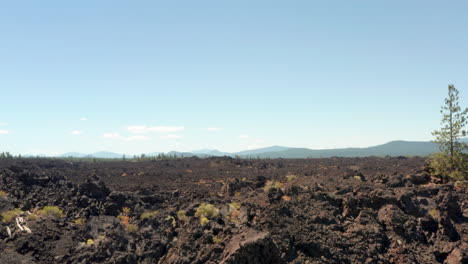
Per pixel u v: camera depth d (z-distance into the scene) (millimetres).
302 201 39500
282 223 33594
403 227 35812
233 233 31000
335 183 47688
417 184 49281
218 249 28578
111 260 31312
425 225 36656
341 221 36688
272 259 27047
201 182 82938
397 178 48188
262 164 132250
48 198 43625
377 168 96500
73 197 44188
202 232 33250
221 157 180375
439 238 35031
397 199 39781
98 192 45688
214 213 39094
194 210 41781
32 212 39188
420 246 34188
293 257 29781
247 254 26391
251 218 37000
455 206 38406
